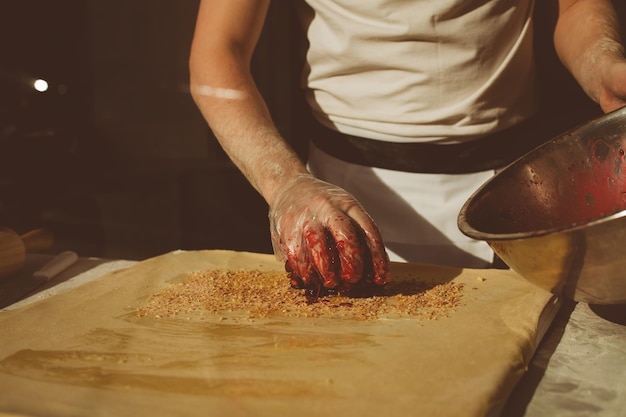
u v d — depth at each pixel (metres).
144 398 0.71
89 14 1.31
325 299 1.01
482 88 1.26
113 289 1.06
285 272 1.14
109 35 1.31
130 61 1.32
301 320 0.93
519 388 0.77
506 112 1.31
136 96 1.29
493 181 0.96
